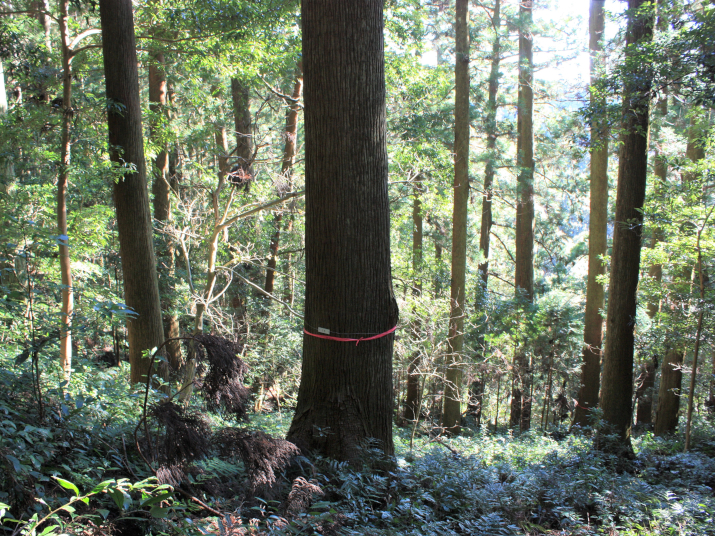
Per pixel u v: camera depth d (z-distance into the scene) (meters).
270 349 15.99
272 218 14.27
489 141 21.84
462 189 14.71
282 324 16.66
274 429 8.89
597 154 14.65
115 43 7.70
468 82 14.52
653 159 14.84
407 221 23.27
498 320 17.86
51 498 2.93
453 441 11.07
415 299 14.18
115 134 7.78
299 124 18.56
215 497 3.64
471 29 20.38
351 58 4.66
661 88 8.17
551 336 17.89
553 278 26.06
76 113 8.06
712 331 10.51
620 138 9.37
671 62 7.70
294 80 15.74
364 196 4.78
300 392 5.12
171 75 14.94
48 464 3.36
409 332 14.06
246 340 15.60
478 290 18.62
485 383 19.45
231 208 12.31
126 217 7.77
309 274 5.00
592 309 14.99
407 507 3.99
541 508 4.88
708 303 9.73
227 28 9.54
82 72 9.38
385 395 5.02
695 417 14.43
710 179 10.35
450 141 16.91
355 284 4.81
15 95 10.40
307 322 5.06
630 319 9.12
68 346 6.29
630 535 4.18
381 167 4.89
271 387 16.81
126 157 7.74
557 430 15.15
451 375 14.21
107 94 7.79
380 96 4.84
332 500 4.19
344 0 4.62
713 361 15.36
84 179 8.30
